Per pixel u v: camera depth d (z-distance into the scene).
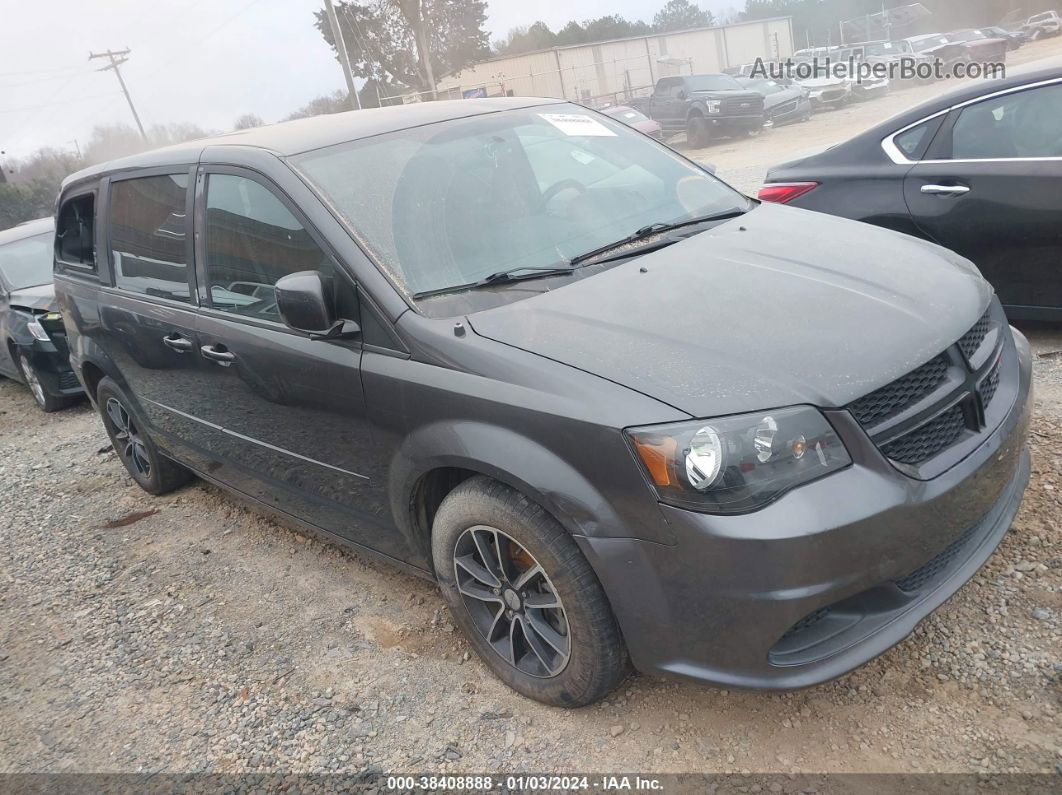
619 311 2.52
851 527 2.04
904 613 2.24
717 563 2.07
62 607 3.95
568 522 2.28
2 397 8.38
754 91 20.56
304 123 3.61
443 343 2.55
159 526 4.63
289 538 4.18
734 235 3.09
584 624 2.38
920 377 2.28
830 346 2.26
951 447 2.31
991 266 4.43
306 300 2.68
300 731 2.80
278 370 3.10
